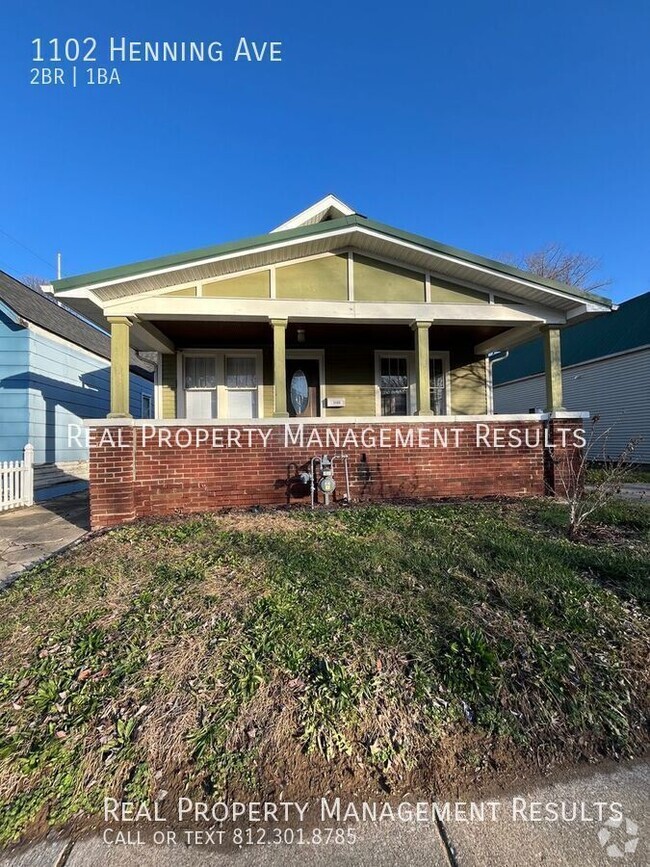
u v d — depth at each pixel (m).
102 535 5.12
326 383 9.38
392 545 4.13
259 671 2.38
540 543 4.16
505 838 1.64
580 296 7.05
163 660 2.49
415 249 6.70
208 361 9.10
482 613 2.89
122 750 1.98
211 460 6.24
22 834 1.68
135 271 5.98
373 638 2.64
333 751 1.99
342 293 6.88
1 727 2.09
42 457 9.31
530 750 2.05
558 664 2.46
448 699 2.25
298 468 6.43
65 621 2.91
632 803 1.80
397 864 1.55
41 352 9.37
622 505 5.77
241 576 3.49
